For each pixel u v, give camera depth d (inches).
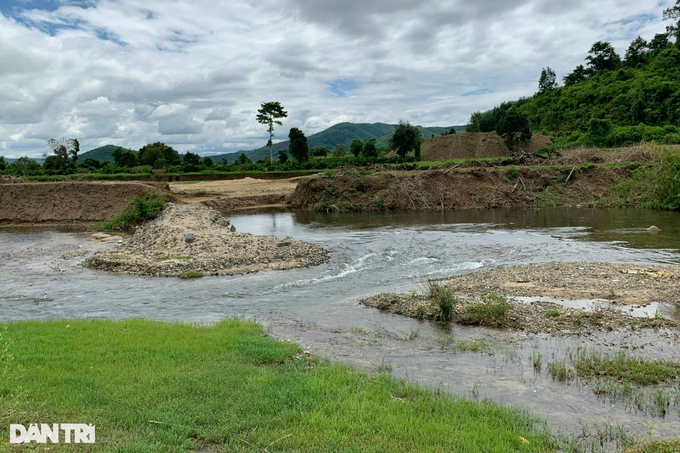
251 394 309.9
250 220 1614.2
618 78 3868.1
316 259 898.7
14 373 323.3
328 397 311.1
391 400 309.0
